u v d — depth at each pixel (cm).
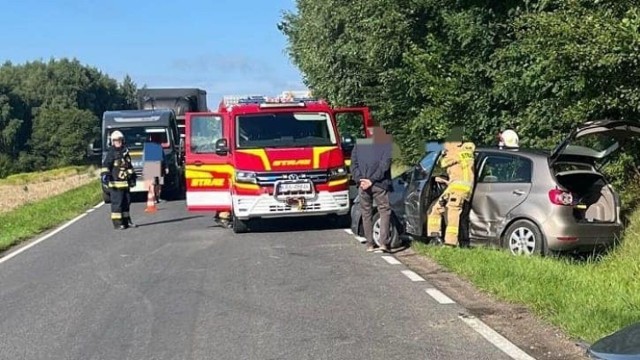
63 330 843
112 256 1380
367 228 1335
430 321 831
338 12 3316
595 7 1300
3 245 1580
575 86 1341
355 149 1321
